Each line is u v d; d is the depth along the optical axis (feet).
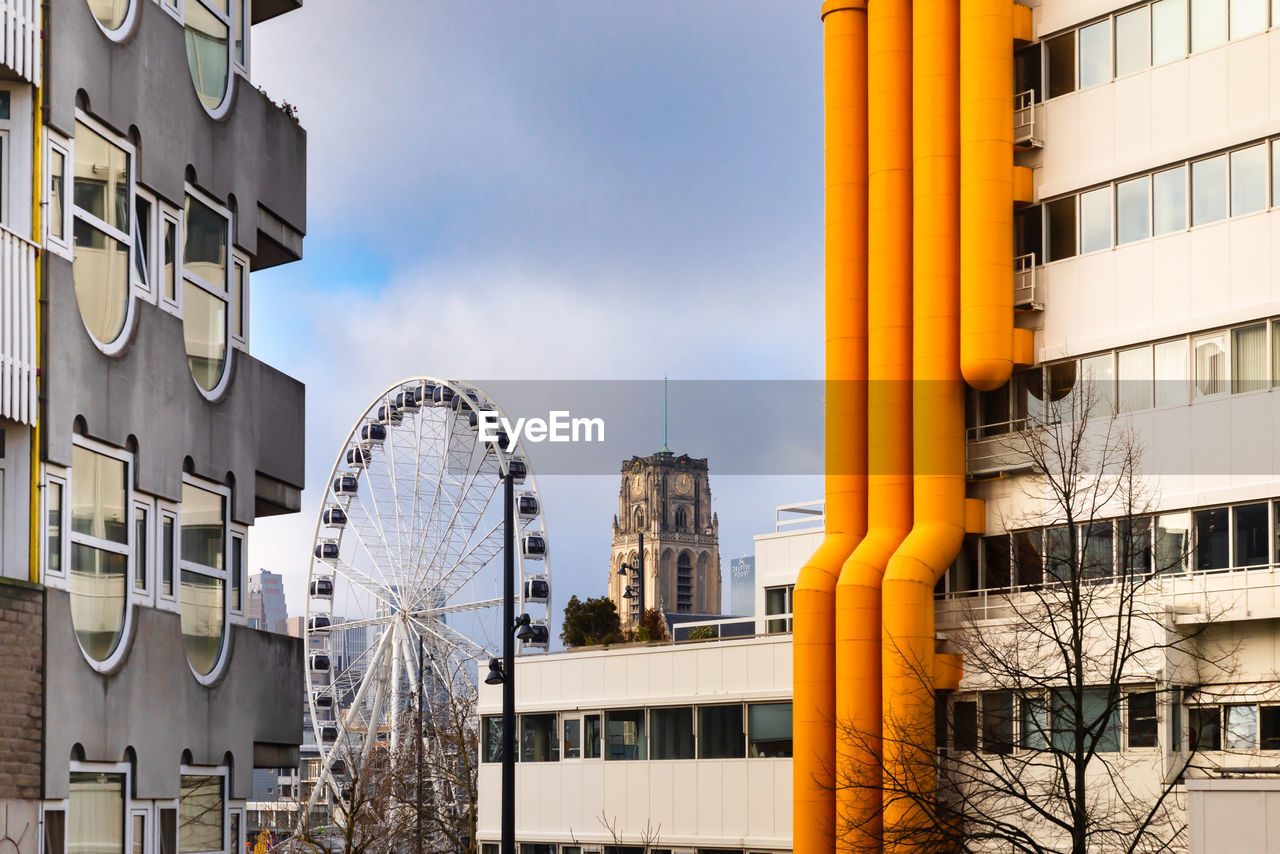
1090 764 123.44
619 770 175.94
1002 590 132.67
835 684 134.92
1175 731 118.21
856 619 132.36
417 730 252.21
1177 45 125.70
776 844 157.69
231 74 97.09
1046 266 133.59
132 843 79.41
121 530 80.79
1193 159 123.75
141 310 83.51
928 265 134.31
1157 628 119.34
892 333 137.18
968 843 127.54
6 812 68.54
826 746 134.21
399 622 300.40
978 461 135.95
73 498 76.69
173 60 88.53
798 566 182.50
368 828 229.25
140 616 81.30
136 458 82.07
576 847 179.73
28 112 74.95
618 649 178.60
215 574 91.45
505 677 105.29
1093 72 131.54
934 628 131.44
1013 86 136.67
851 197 141.69
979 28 133.39
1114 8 129.80
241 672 92.22
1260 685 114.11
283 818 348.38
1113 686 102.42
